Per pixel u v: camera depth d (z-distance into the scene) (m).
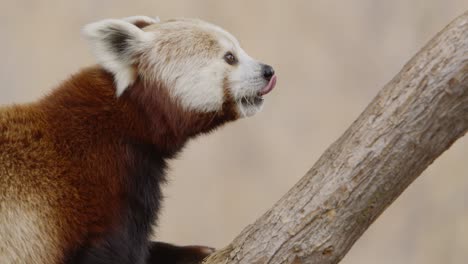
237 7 25.95
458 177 25.05
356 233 8.65
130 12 25.11
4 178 9.62
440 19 26.45
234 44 11.41
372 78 26.31
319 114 25.91
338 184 8.52
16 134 9.95
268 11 26.14
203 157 25.23
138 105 10.68
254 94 11.23
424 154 8.32
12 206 9.55
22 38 24.70
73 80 10.79
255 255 8.79
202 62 10.97
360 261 25.03
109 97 10.58
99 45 10.62
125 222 10.27
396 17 26.58
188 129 11.02
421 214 25.14
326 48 26.36
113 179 10.21
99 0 25.06
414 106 8.21
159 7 25.34
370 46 26.45
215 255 9.21
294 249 8.65
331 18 26.45
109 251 9.99
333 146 8.73
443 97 8.10
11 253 9.45
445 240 24.91
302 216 8.65
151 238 11.10
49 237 9.68
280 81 26.03
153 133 10.70
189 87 10.85
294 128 25.75
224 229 24.86
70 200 9.83
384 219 25.17
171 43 10.96
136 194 10.47
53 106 10.40
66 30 24.91
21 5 24.73
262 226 8.87
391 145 8.31
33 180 9.73
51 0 24.86
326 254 8.60
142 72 10.75
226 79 11.09
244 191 25.25
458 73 8.03
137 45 10.83
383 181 8.40
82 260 9.86
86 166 10.06
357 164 8.45
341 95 26.12
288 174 25.47
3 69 24.41
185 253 11.12
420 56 8.29
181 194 24.91
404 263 25.03
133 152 10.53
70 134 10.17
